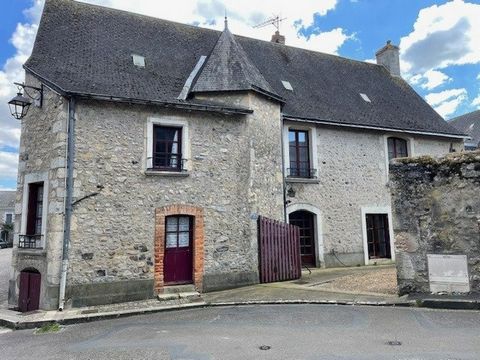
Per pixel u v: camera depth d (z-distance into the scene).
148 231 8.00
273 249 9.30
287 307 6.37
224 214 8.78
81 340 5.08
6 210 40.12
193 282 8.30
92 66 8.95
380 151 12.80
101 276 7.48
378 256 12.53
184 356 4.06
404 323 4.95
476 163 6.03
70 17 10.22
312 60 14.63
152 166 8.23
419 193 6.39
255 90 9.49
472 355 3.67
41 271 7.61
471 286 5.91
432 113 15.12
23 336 5.59
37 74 8.00
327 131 11.98
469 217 6.02
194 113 8.80
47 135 8.08
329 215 11.62
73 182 7.48
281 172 10.22
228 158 9.02
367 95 14.22
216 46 10.66
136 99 8.05
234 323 5.45
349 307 6.05
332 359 3.70
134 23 11.23
